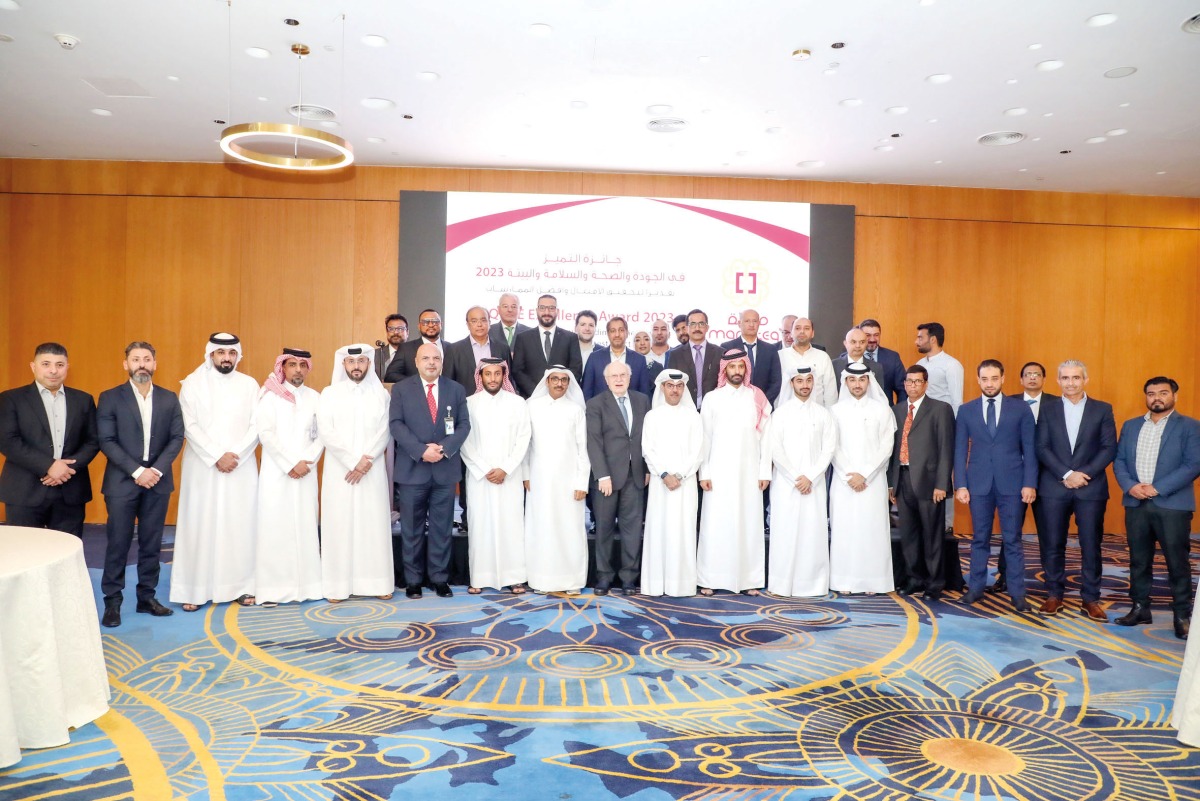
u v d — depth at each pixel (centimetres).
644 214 773
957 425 488
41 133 672
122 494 421
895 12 437
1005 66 507
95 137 682
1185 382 832
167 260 758
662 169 759
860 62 504
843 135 649
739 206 780
